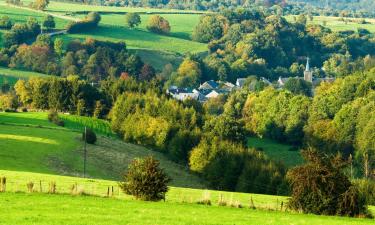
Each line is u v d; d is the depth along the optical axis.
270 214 116.12
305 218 114.75
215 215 107.94
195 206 118.69
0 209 99.94
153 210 107.94
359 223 111.38
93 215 98.56
